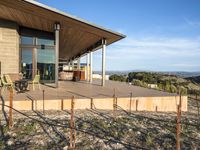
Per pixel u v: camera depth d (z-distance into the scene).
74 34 13.53
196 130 6.53
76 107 7.65
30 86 11.48
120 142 5.10
